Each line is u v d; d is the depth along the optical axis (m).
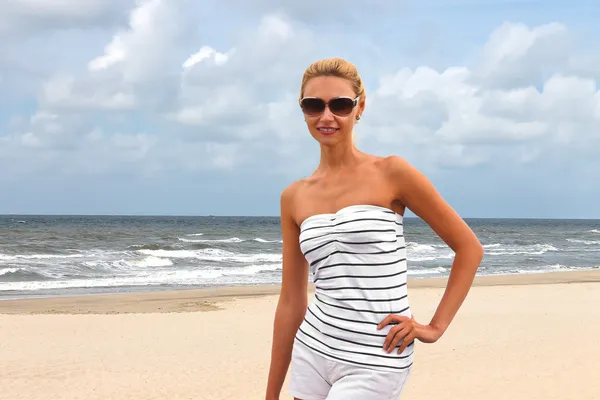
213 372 9.63
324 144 2.45
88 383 9.09
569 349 10.64
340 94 2.41
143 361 10.34
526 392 8.28
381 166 2.42
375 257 2.34
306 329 2.47
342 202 2.41
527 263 36.72
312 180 2.54
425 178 2.38
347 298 2.35
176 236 59.06
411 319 2.34
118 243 46.22
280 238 58.66
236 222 128.62
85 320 14.34
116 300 18.44
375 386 2.30
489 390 8.39
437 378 8.95
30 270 27.16
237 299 18.53
